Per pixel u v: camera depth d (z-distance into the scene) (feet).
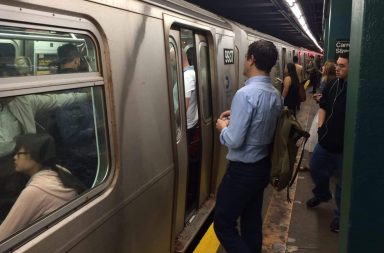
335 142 13.25
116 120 8.05
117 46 8.17
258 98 9.49
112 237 7.88
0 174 5.42
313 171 16.25
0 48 5.20
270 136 9.96
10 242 5.29
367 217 5.03
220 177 17.88
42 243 5.76
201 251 13.15
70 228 6.42
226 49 18.61
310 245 13.60
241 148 9.87
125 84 8.48
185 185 13.03
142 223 9.36
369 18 4.74
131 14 8.94
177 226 12.63
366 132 4.90
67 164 6.74
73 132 6.88
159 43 10.52
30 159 5.94
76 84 6.70
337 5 26.32
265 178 10.15
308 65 88.28
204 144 15.47
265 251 13.19
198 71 14.78
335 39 26.73
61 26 6.31
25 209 5.76
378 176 4.93
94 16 7.28
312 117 41.91
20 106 5.74
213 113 16.61
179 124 12.42
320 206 17.02
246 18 56.34
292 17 50.21
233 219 10.34
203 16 15.72
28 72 5.65
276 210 16.67
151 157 9.79
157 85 10.26
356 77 4.99
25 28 5.57
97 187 7.42
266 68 9.86
